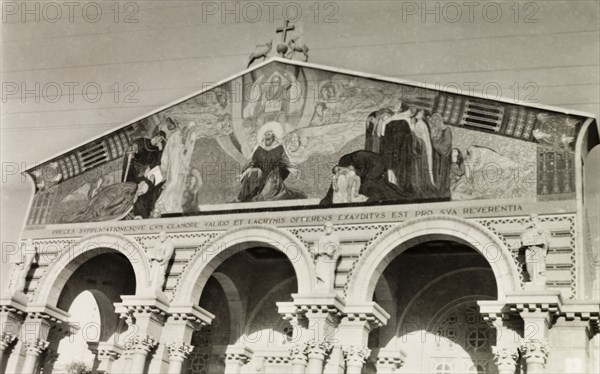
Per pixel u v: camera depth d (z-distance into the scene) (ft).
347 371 66.28
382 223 69.82
